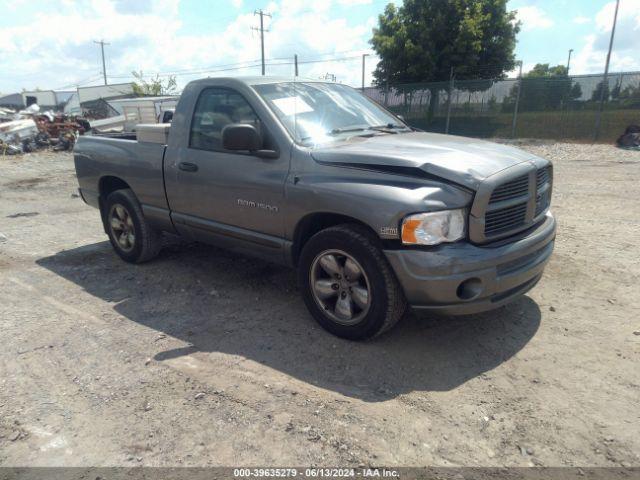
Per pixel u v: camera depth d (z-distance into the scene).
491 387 3.10
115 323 4.07
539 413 2.85
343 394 3.05
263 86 4.23
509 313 4.09
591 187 9.39
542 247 3.70
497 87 21.05
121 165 5.22
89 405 2.98
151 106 18.14
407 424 2.76
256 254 4.28
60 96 49.03
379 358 3.45
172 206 4.81
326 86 4.74
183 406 2.95
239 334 3.85
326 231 3.57
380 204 3.21
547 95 20.12
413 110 23.11
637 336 3.69
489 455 2.53
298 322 4.03
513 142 19.67
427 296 3.21
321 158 3.63
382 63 28.39
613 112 18.89
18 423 2.83
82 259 5.76
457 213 3.18
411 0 27.16
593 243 5.83
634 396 2.98
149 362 3.45
